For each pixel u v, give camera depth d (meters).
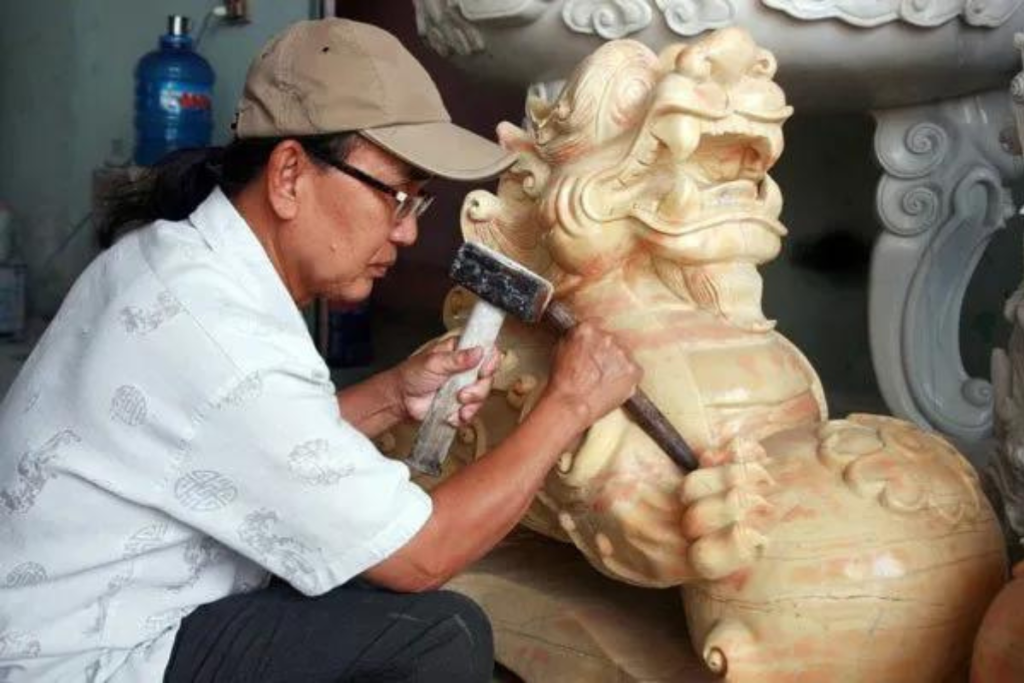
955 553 1.60
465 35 2.86
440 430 1.65
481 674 1.51
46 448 1.29
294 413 1.28
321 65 1.34
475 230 2.05
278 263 1.40
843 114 3.64
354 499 1.31
